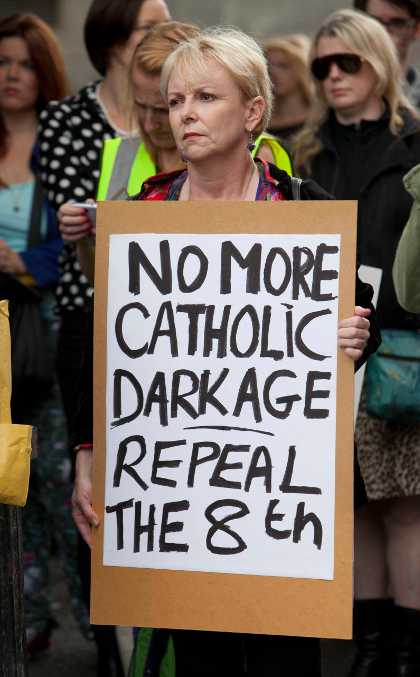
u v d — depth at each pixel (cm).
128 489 533
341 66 770
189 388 528
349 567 517
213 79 523
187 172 565
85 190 776
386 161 759
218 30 546
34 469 837
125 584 534
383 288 738
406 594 755
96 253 533
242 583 524
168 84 534
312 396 519
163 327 529
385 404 710
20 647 513
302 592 520
